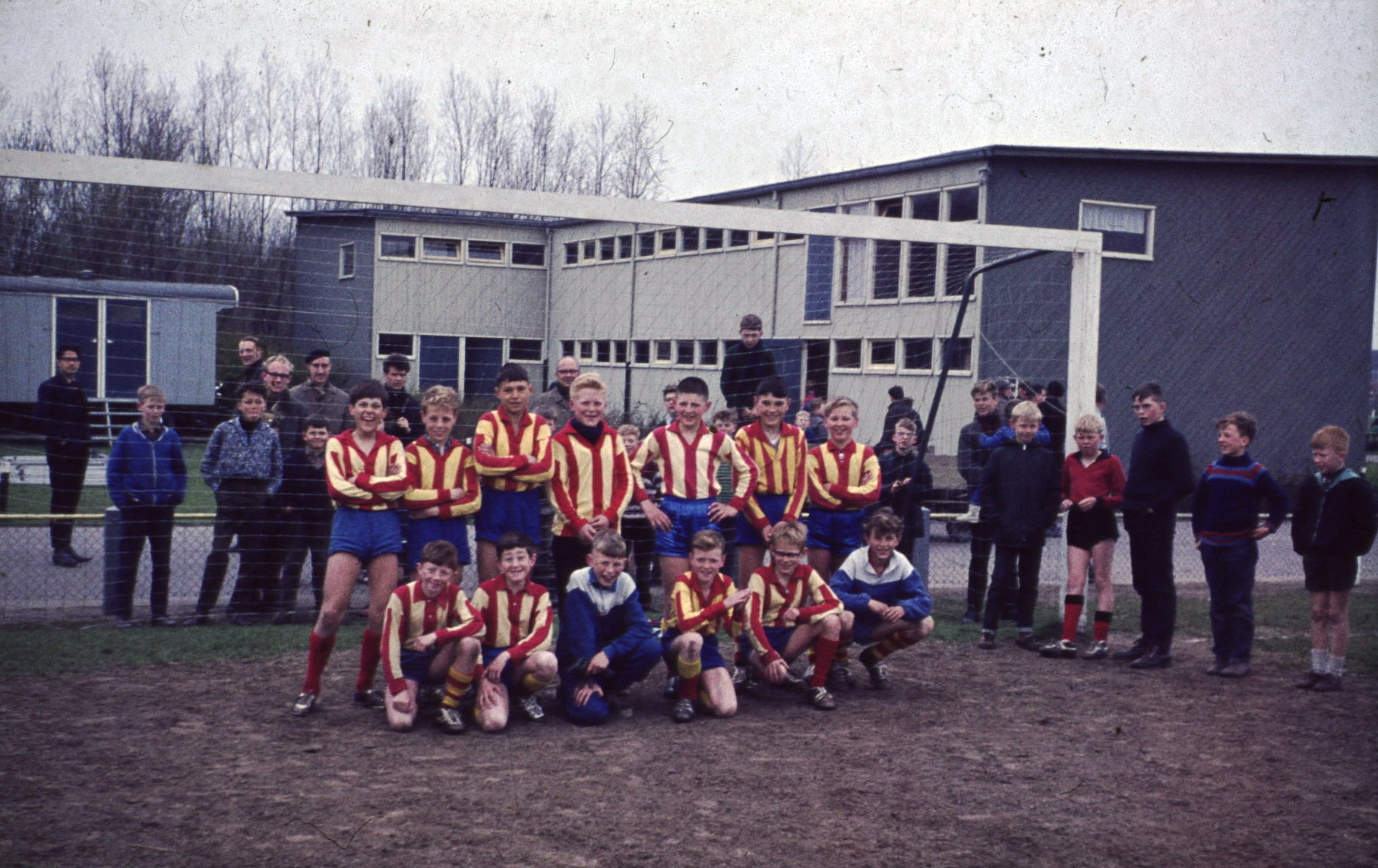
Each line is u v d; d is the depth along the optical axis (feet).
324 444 21.36
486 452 16.48
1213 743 14.37
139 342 48.11
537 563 22.45
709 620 15.46
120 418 47.67
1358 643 21.49
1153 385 19.42
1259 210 53.16
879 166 50.03
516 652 14.75
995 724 15.19
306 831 10.67
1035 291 34.12
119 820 10.84
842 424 18.80
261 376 23.02
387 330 46.50
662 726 14.96
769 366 24.94
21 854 9.95
